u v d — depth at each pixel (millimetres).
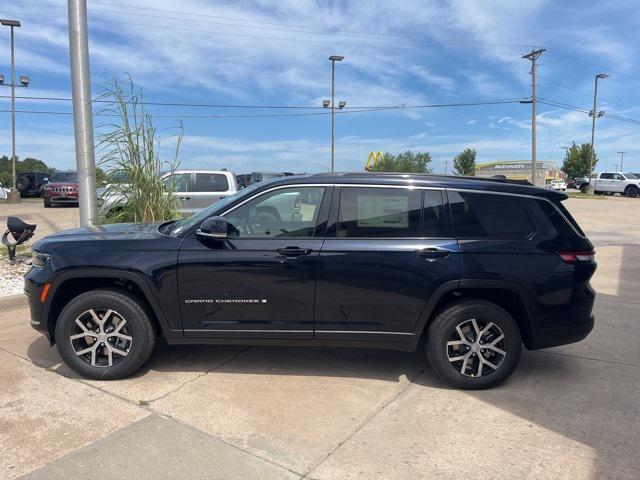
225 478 2979
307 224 4234
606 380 4504
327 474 3047
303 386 4273
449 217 4227
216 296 4160
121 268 4113
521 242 4188
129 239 4258
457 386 4250
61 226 15430
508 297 4336
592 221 19984
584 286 4250
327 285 4137
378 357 4973
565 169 75438
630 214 23375
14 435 3389
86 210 7930
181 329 4219
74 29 7617
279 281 4137
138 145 8133
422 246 4137
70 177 25359
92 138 7883
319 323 4199
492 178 4539
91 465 3064
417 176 4363
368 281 4133
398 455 3262
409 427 3621
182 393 4082
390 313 4176
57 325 4227
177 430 3500
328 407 3902
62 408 3777
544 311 4180
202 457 3182
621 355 5141
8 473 2965
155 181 8234
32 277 4254
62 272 4152
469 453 3297
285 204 4273
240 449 3287
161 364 4676
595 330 5953
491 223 4234
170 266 4125
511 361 4219
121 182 8148
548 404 4016
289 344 4266
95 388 4133
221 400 3975
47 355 4805
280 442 3383
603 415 3840
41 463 3074
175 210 8609
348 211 4234
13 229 8555
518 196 4289
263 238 4191
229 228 4195
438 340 4199
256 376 4457
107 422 3584
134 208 8156
